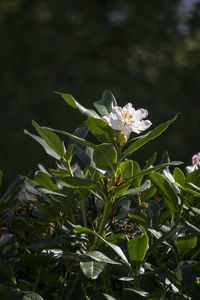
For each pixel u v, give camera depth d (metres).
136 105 15.14
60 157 1.76
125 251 1.65
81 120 14.44
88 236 1.74
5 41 15.94
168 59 16.69
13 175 14.36
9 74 15.89
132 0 16.22
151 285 1.66
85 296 1.63
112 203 1.61
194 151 15.05
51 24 16.64
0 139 14.63
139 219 1.73
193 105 15.39
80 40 16.34
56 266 1.68
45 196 1.77
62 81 15.65
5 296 1.49
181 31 16.17
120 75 16.03
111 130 1.59
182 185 1.68
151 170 1.55
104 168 1.61
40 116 14.84
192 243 1.59
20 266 1.72
